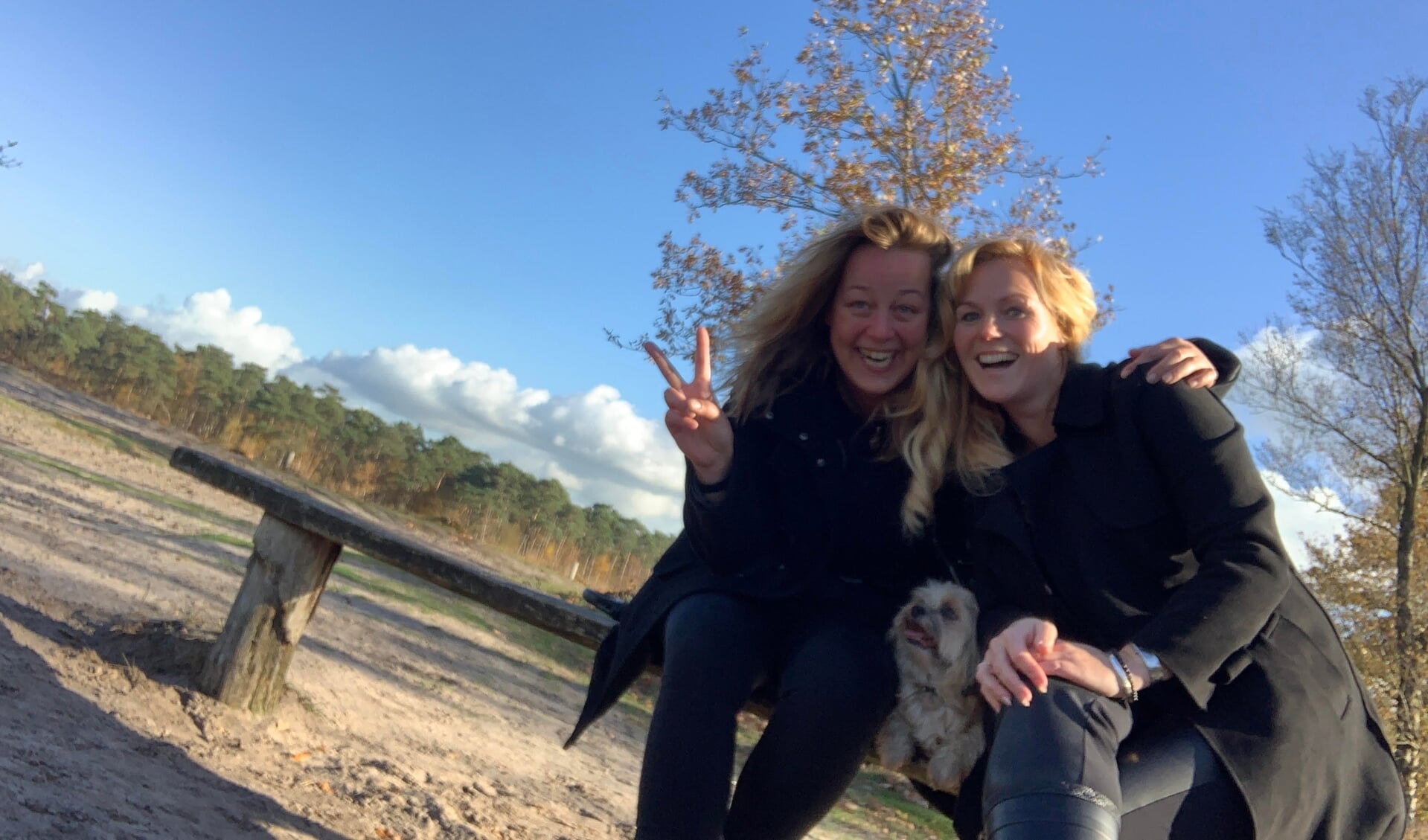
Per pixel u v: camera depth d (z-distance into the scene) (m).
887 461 2.78
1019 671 1.93
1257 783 1.85
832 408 2.91
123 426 24.56
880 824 6.96
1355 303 15.50
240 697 3.87
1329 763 1.93
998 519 2.32
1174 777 1.88
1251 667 1.97
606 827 4.16
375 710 4.76
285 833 2.95
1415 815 13.16
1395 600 14.59
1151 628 1.94
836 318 2.89
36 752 2.80
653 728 2.32
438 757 4.37
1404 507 15.11
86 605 4.56
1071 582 2.22
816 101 12.86
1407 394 15.54
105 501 9.84
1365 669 14.26
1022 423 2.56
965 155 12.84
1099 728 1.84
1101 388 2.30
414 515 37.09
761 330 2.98
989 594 2.42
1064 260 2.58
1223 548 2.01
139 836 2.49
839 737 2.33
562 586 25.75
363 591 9.79
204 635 4.13
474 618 10.76
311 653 5.39
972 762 2.38
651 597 2.75
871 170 12.95
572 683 9.12
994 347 2.46
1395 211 15.42
